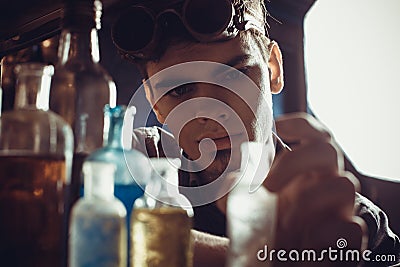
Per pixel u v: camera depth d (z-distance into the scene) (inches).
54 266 25.3
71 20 31.7
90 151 29.5
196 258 32.2
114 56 56.1
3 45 50.3
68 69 31.2
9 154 25.1
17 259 24.4
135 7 47.6
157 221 25.5
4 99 47.3
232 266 24.1
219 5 45.4
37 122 26.8
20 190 24.8
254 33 49.6
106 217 24.2
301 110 77.5
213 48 47.8
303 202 23.4
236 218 24.4
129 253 25.8
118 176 26.9
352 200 23.4
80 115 30.5
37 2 43.4
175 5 48.1
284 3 75.8
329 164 23.6
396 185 72.9
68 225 26.9
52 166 25.8
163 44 48.4
